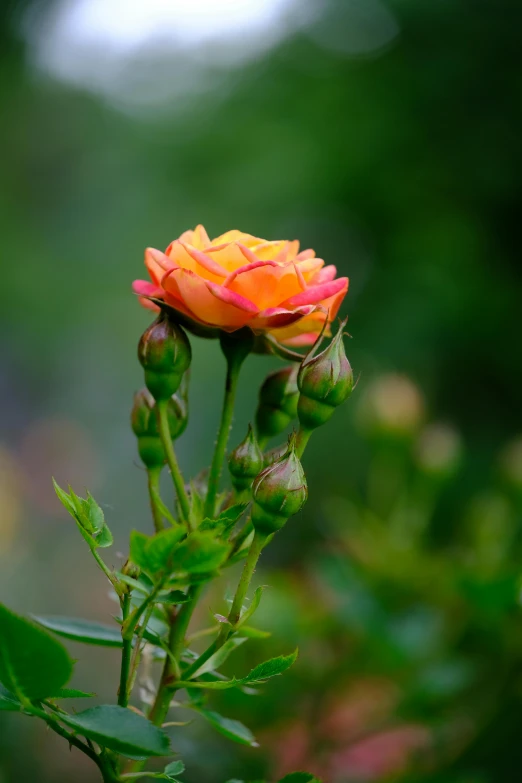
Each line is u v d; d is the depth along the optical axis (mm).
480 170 2035
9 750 947
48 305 3424
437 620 892
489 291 2008
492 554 1012
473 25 2049
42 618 688
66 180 3961
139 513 2369
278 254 675
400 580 1013
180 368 676
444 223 2102
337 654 914
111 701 1400
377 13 2238
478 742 875
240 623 664
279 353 688
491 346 2029
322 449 2145
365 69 2246
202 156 2654
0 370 3277
